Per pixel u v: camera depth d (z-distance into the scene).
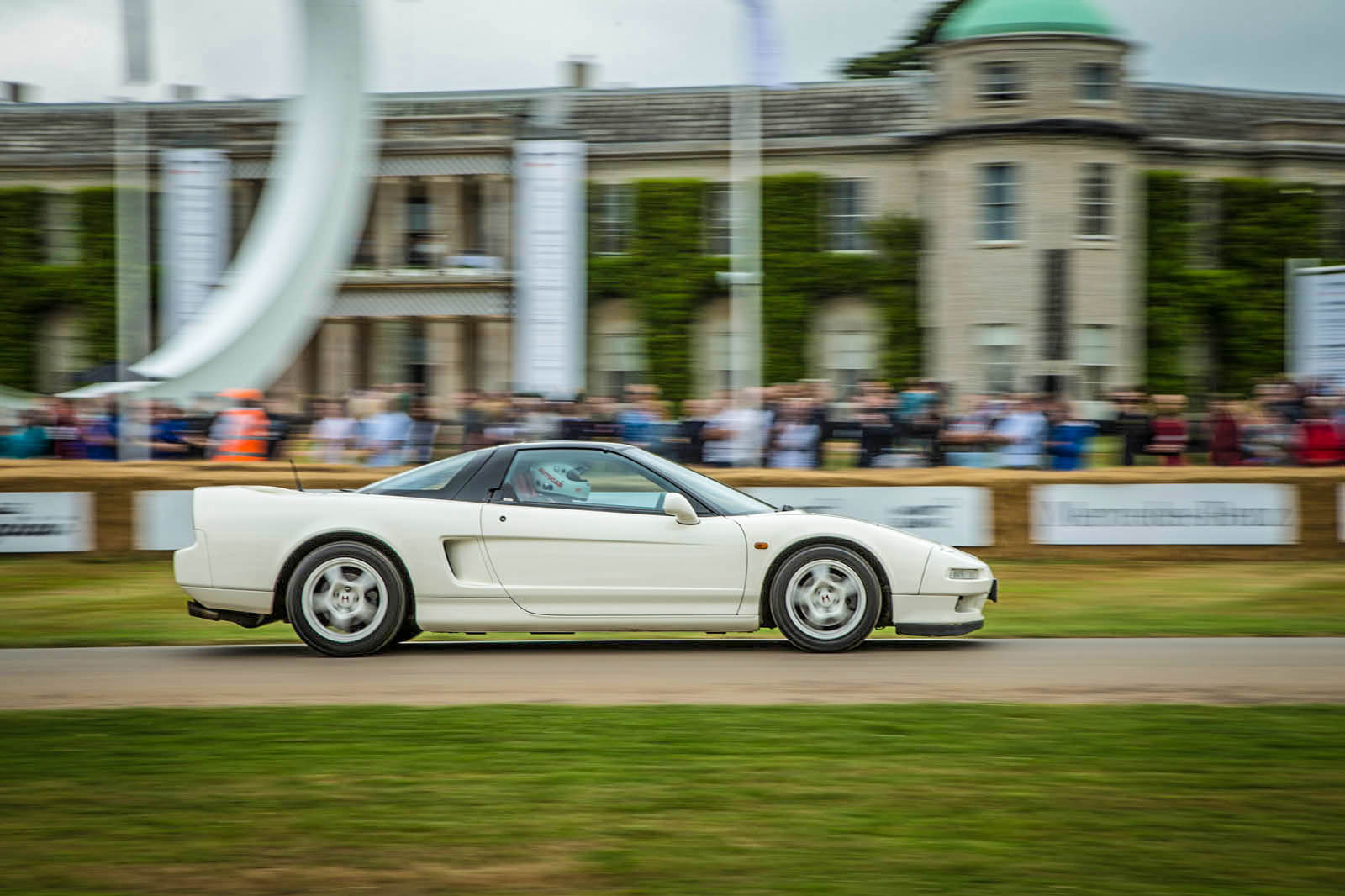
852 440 29.56
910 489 24.27
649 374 67.69
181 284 68.94
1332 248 69.62
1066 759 9.20
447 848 7.30
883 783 8.62
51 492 24.06
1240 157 68.94
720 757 9.28
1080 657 13.85
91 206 72.06
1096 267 64.38
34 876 6.84
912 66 102.06
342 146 51.81
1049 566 23.56
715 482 14.80
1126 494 24.22
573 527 13.72
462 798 8.25
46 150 73.38
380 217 70.12
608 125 69.88
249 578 13.70
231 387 49.41
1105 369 65.00
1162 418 30.83
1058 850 7.22
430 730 10.11
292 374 69.75
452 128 68.56
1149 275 67.06
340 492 14.14
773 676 12.65
